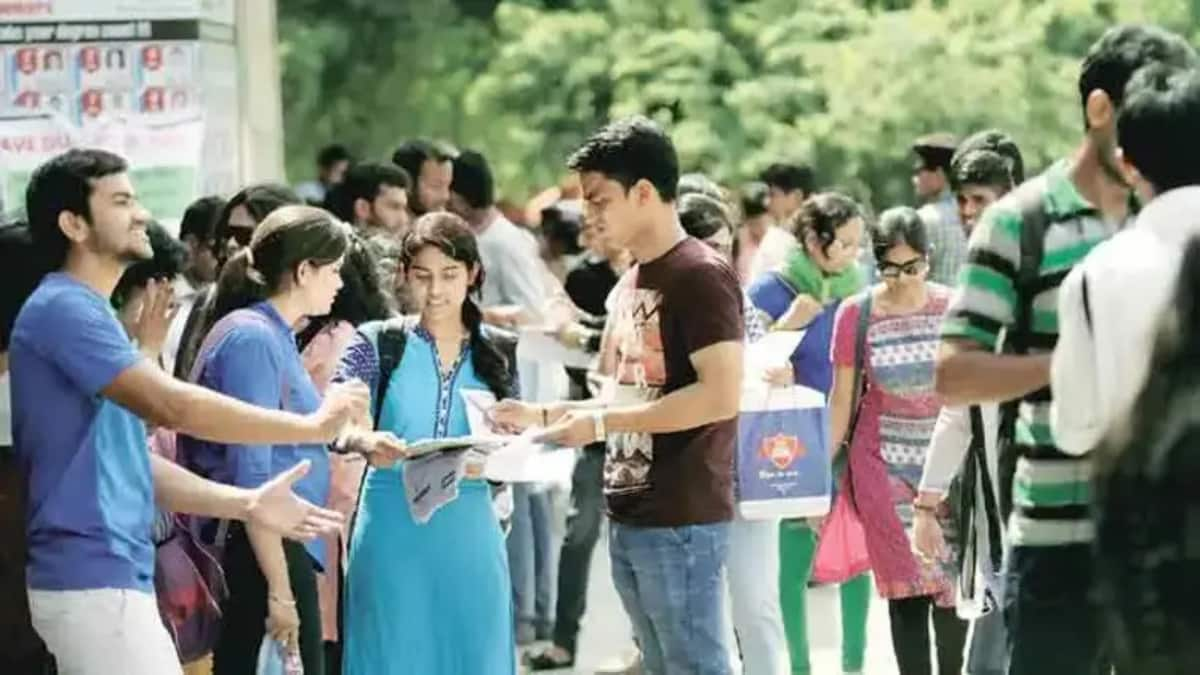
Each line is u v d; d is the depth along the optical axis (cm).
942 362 740
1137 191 695
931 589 1110
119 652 786
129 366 788
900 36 2694
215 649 924
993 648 998
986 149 1199
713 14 2830
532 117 2834
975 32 2712
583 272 1384
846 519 1138
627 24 2830
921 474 1116
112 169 803
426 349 956
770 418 1027
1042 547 738
